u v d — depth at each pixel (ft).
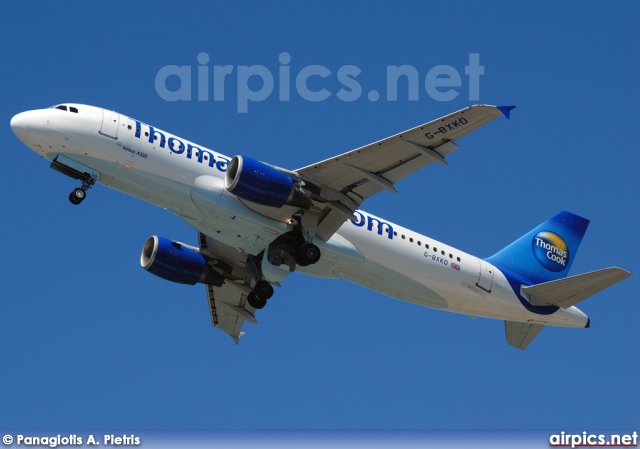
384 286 359.46
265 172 314.76
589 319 394.52
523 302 383.24
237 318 399.65
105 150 314.35
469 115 294.05
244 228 331.77
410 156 314.96
